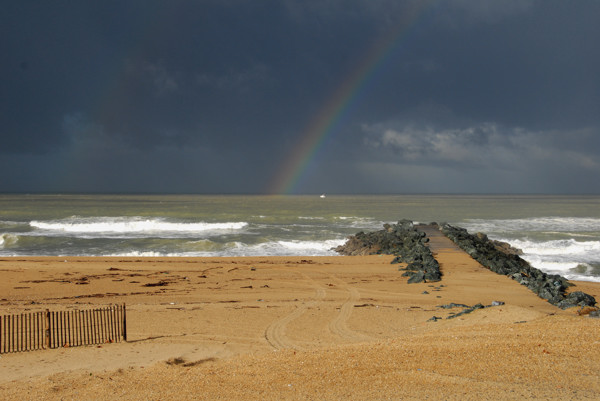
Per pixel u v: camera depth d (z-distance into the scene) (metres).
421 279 24.72
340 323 16.16
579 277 29.84
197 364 11.64
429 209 107.94
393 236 44.50
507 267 28.86
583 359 8.91
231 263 31.28
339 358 10.23
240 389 8.59
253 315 17.41
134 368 11.21
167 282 24.80
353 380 8.60
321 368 9.52
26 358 12.08
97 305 19.20
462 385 7.95
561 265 33.38
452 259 31.42
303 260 32.69
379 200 177.38
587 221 74.56
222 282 24.95
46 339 13.69
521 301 20.09
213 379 9.39
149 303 19.77
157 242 43.06
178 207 104.38
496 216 86.38
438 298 20.84
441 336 12.07
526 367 8.65
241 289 23.09
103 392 9.04
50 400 8.74
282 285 24.17
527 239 49.41
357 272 28.03
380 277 26.39
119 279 25.45
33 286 23.36
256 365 10.30
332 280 25.56
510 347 9.96
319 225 63.12
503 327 12.50
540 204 144.25
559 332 11.10
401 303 19.91
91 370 11.04
